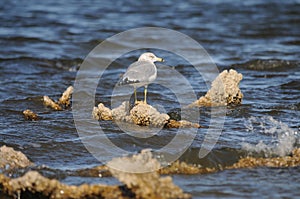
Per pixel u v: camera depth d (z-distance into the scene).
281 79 17.94
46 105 14.52
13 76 18.52
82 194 9.12
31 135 11.96
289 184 9.69
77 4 35.94
